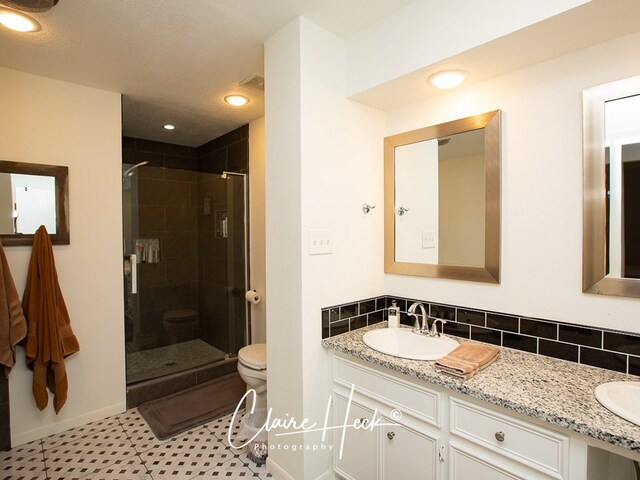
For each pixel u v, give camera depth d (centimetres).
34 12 144
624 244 128
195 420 231
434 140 185
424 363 140
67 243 219
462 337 174
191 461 191
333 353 171
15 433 202
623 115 128
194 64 201
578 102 137
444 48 142
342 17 162
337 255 180
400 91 176
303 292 164
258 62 200
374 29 169
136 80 220
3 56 188
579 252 138
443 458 128
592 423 94
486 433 116
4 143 200
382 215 208
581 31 123
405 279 201
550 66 144
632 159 126
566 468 99
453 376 127
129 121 302
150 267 325
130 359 307
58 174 215
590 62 134
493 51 136
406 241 199
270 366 183
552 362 140
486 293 167
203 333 362
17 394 203
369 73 172
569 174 140
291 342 170
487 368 134
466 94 171
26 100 207
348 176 186
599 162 132
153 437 213
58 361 205
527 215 152
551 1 114
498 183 159
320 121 170
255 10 154
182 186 348
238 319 321
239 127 319
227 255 330
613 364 130
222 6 150
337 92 179
